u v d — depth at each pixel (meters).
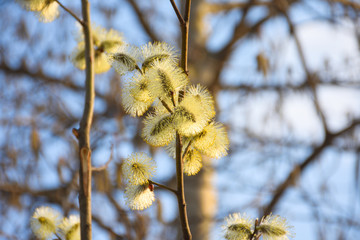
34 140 7.19
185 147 2.72
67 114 8.32
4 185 7.14
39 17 3.23
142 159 2.64
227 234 2.69
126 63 2.65
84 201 2.33
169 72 2.59
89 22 2.72
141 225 7.42
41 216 2.96
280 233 2.64
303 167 9.49
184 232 2.45
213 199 9.00
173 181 9.13
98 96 8.50
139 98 2.60
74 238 2.93
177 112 2.50
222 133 2.72
